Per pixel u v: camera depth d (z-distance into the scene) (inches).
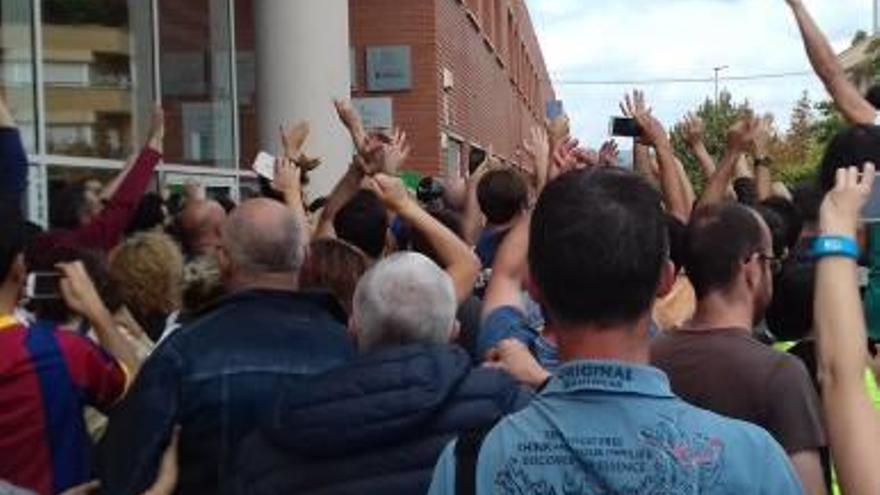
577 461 85.5
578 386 87.6
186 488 136.1
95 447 144.9
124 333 173.9
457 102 975.6
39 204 394.0
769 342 158.9
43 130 398.6
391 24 797.9
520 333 155.6
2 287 143.3
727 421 87.0
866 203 114.4
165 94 499.8
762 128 289.4
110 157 445.7
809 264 154.4
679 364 127.6
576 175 91.1
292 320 141.3
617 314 87.6
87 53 430.9
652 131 253.1
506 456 87.7
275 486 117.9
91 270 177.5
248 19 588.7
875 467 87.2
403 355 120.0
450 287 126.1
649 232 87.8
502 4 1620.3
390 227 241.0
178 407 135.6
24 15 391.5
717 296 131.2
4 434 137.8
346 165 490.0
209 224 231.1
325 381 119.3
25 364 139.0
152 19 480.4
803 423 122.0
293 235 144.6
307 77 485.4
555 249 87.9
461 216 290.0
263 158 248.2
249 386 135.8
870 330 117.1
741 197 277.0
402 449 116.4
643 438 85.2
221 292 181.0
